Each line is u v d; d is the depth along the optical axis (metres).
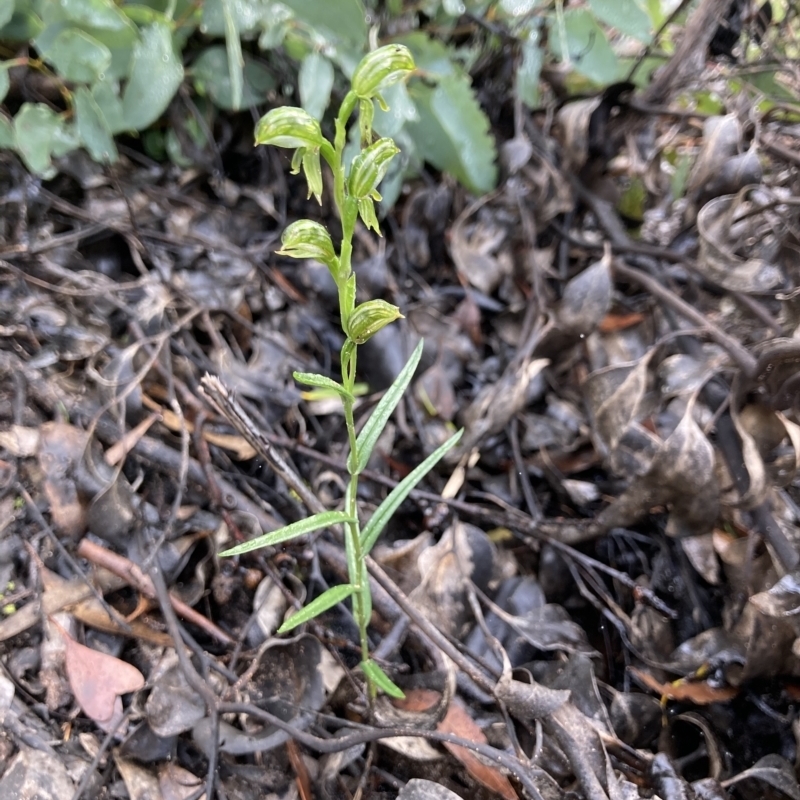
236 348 0.44
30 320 0.38
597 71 0.49
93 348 0.38
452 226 0.52
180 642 0.30
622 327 0.47
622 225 0.51
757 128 0.43
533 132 0.52
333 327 0.47
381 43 0.47
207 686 0.29
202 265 0.45
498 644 0.33
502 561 0.39
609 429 0.39
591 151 0.50
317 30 0.43
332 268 0.23
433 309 0.48
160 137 0.47
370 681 0.31
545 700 0.30
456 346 0.47
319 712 0.32
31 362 0.36
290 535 0.26
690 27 0.48
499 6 0.48
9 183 0.42
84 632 0.32
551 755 0.31
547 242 0.53
